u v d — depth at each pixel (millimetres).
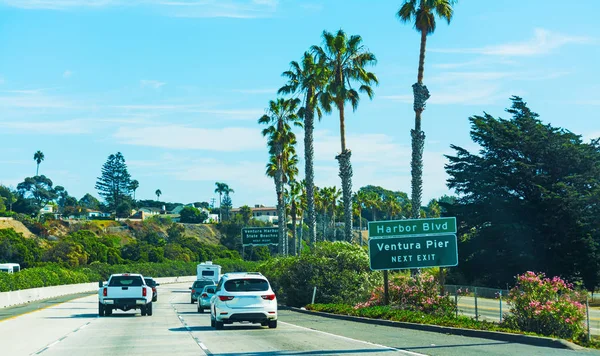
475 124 62500
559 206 55969
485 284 60312
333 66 45031
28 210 173000
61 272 78438
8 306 44500
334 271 39594
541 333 20484
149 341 18797
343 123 45000
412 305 28469
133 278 32281
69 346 17688
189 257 137250
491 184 59031
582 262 55719
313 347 16453
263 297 23031
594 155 59812
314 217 50781
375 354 14703
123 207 197875
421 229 28828
